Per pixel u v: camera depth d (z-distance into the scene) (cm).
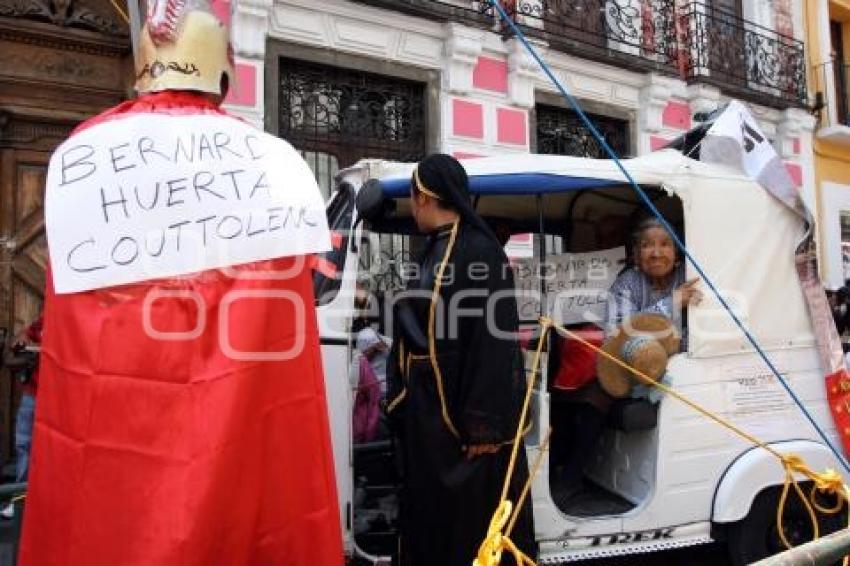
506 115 927
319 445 212
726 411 365
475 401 265
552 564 380
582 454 377
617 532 341
